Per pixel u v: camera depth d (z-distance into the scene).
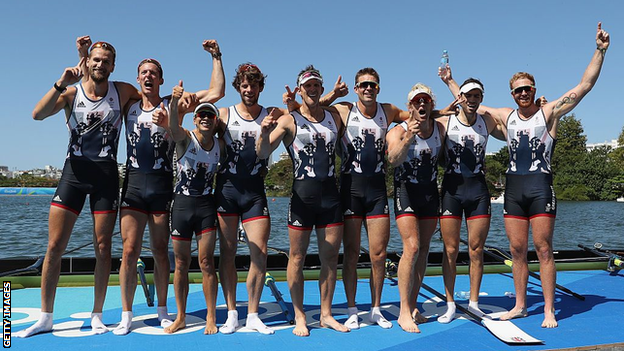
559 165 91.81
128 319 4.94
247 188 5.01
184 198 4.88
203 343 4.59
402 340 4.75
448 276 5.54
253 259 5.00
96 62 4.78
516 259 5.66
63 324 5.18
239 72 4.98
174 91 4.52
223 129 5.11
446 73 6.25
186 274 5.04
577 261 8.56
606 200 80.25
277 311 5.95
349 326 5.12
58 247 4.84
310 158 5.04
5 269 7.17
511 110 5.79
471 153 5.54
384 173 5.32
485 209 5.53
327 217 5.08
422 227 5.45
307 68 5.04
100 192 4.93
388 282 7.68
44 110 4.64
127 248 4.91
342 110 5.33
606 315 5.74
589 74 5.20
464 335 4.93
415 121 4.74
